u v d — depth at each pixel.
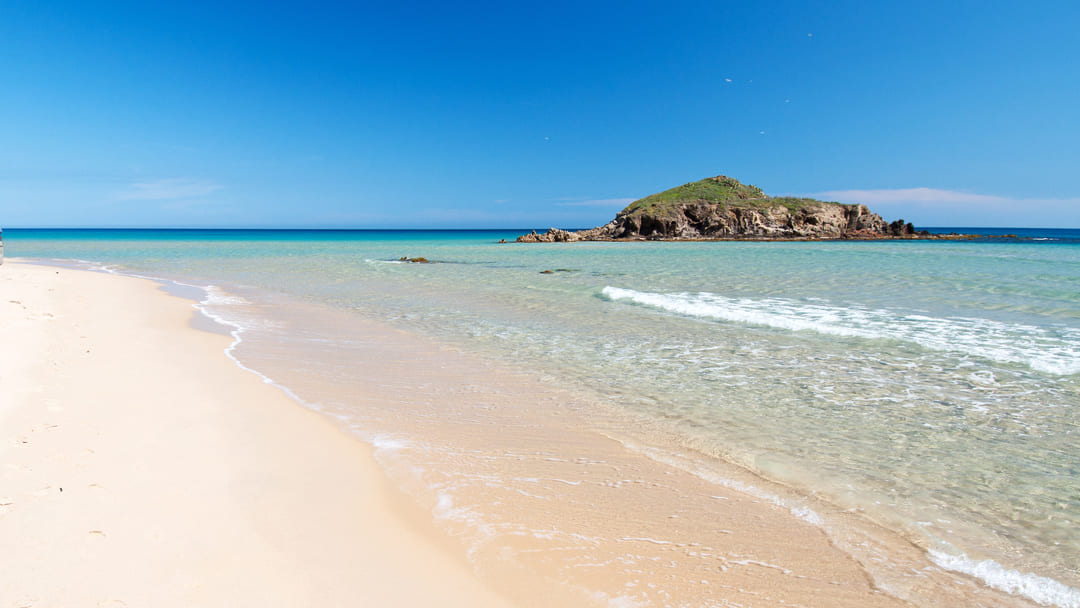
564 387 9.02
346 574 3.85
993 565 4.18
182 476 5.17
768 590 3.85
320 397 8.21
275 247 73.69
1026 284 20.98
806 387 8.90
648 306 17.78
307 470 5.54
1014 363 10.05
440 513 4.84
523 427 7.14
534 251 58.12
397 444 6.43
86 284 21.95
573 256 47.50
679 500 5.19
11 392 7.16
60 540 3.97
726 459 6.16
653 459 6.15
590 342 12.53
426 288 24.33
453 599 3.65
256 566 3.85
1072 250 47.25
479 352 11.59
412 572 3.93
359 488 5.21
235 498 4.83
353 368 10.14
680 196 97.12
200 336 12.51
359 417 7.36
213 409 7.19
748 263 34.66
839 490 5.41
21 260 42.44
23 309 13.71
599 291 22.06
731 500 5.20
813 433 6.94
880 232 85.38
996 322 13.79
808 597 3.78
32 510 4.35
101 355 9.63
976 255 39.75
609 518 4.82
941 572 4.09
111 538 4.04
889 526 4.75
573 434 6.91
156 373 8.73
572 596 3.74
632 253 50.22
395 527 4.54
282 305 18.89
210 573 3.73
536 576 3.96
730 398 8.39
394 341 12.75
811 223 84.75
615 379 9.48
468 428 7.06
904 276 24.72
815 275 26.16
